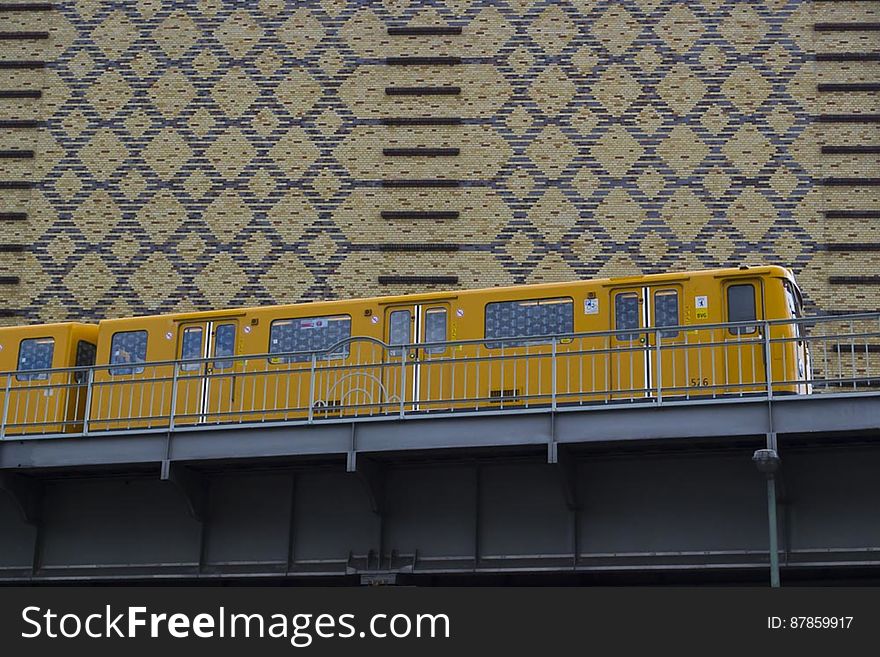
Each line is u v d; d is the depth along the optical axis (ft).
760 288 85.71
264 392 91.50
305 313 93.61
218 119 122.31
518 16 121.90
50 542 87.92
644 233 115.55
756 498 77.30
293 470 84.74
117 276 119.24
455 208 117.60
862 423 73.26
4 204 121.49
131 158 122.01
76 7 126.11
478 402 87.45
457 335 89.92
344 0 124.16
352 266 117.19
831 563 75.05
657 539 78.28
